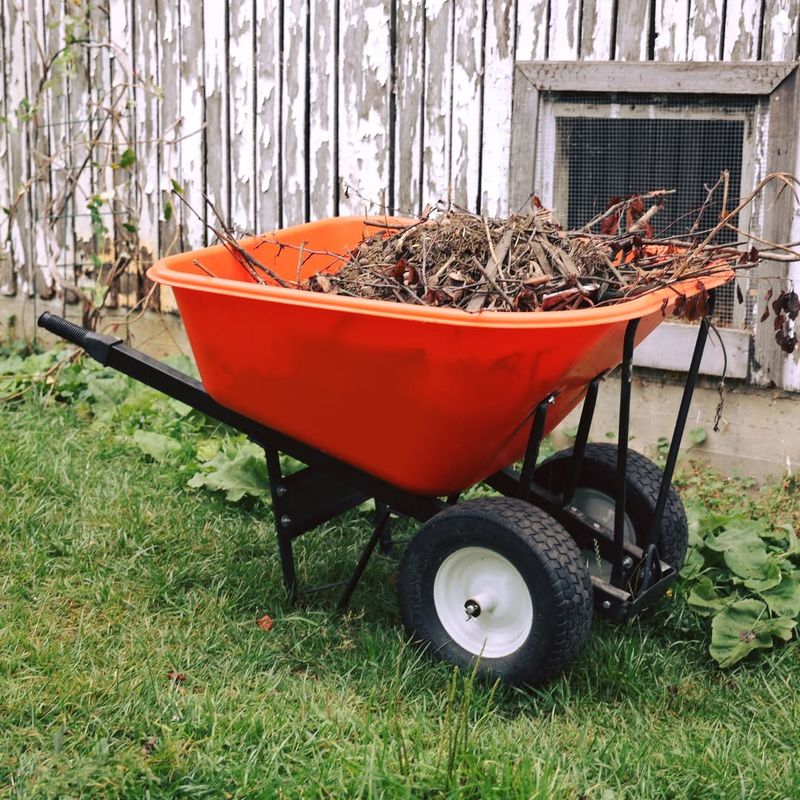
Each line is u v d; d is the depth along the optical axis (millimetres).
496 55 4680
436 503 3529
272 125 5148
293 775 3057
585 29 4531
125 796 2984
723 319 4551
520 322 3057
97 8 5438
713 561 3922
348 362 3293
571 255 3512
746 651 3568
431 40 4781
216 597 3742
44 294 5855
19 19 5660
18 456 4402
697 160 4504
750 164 4414
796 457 4508
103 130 5559
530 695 3395
